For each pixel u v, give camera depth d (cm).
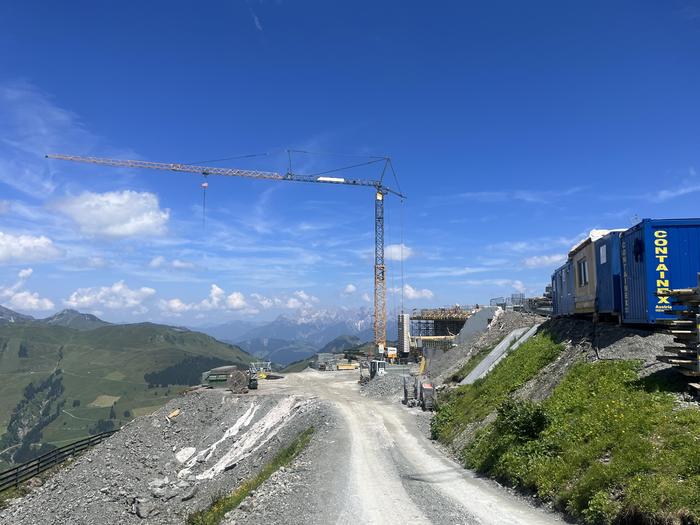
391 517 1312
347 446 2539
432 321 10288
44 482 4047
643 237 1761
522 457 1501
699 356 1259
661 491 931
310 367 12006
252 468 3500
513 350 3372
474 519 1219
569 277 2877
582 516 1089
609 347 1872
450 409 2914
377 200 14400
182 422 5516
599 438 1281
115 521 3159
